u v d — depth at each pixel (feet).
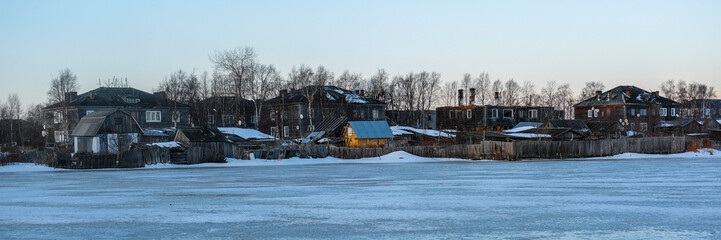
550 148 208.23
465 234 50.96
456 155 211.20
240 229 54.44
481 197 79.25
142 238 50.47
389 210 66.28
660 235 49.80
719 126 356.18
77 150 228.43
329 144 233.35
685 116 472.03
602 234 50.52
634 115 357.82
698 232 51.06
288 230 53.72
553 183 101.45
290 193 87.25
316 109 312.50
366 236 50.47
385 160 203.72
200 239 49.80
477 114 344.49
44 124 290.56
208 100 345.72
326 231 53.01
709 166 152.35
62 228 55.88
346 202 74.43
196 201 77.36
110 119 222.69
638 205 69.26
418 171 141.79
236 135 241.55
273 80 343.05
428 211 65.16
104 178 128.26
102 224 58.03
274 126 322.55
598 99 374.84
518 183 102.06
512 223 56.59
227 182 111.75
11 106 408.67
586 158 211.00
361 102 327.47
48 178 130.21
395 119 394.11
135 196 85.20
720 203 70.79
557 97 567.59
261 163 192.13
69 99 284.00
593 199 75.92
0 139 318.24
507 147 201.36
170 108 288.92
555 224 55.83
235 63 312.09
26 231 54.39
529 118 358.43
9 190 98.53
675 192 84.07
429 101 427.33
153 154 180.65
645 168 145.07
